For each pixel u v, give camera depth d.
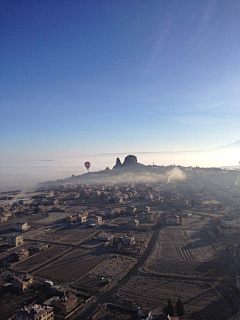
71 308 97.62
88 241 184.50
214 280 117.81
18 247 176.12
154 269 132.50
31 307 91.75
